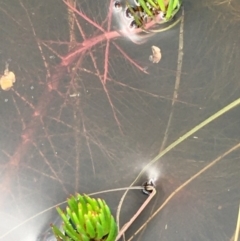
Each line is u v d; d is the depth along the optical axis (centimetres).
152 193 25
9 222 25
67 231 23
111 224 23
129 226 25
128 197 25
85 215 22
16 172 25
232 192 25
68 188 25
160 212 25
